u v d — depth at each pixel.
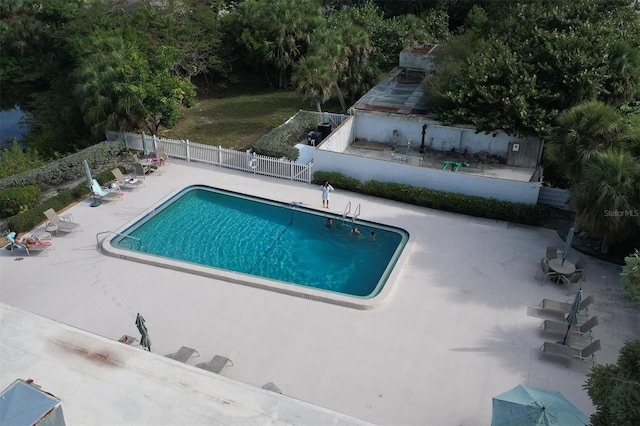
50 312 16.47
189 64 37.16
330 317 16.38
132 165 26.84
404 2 46.69
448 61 28.83
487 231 21.39
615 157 17.56
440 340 15.38
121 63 28.80
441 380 13.96
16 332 10.40
